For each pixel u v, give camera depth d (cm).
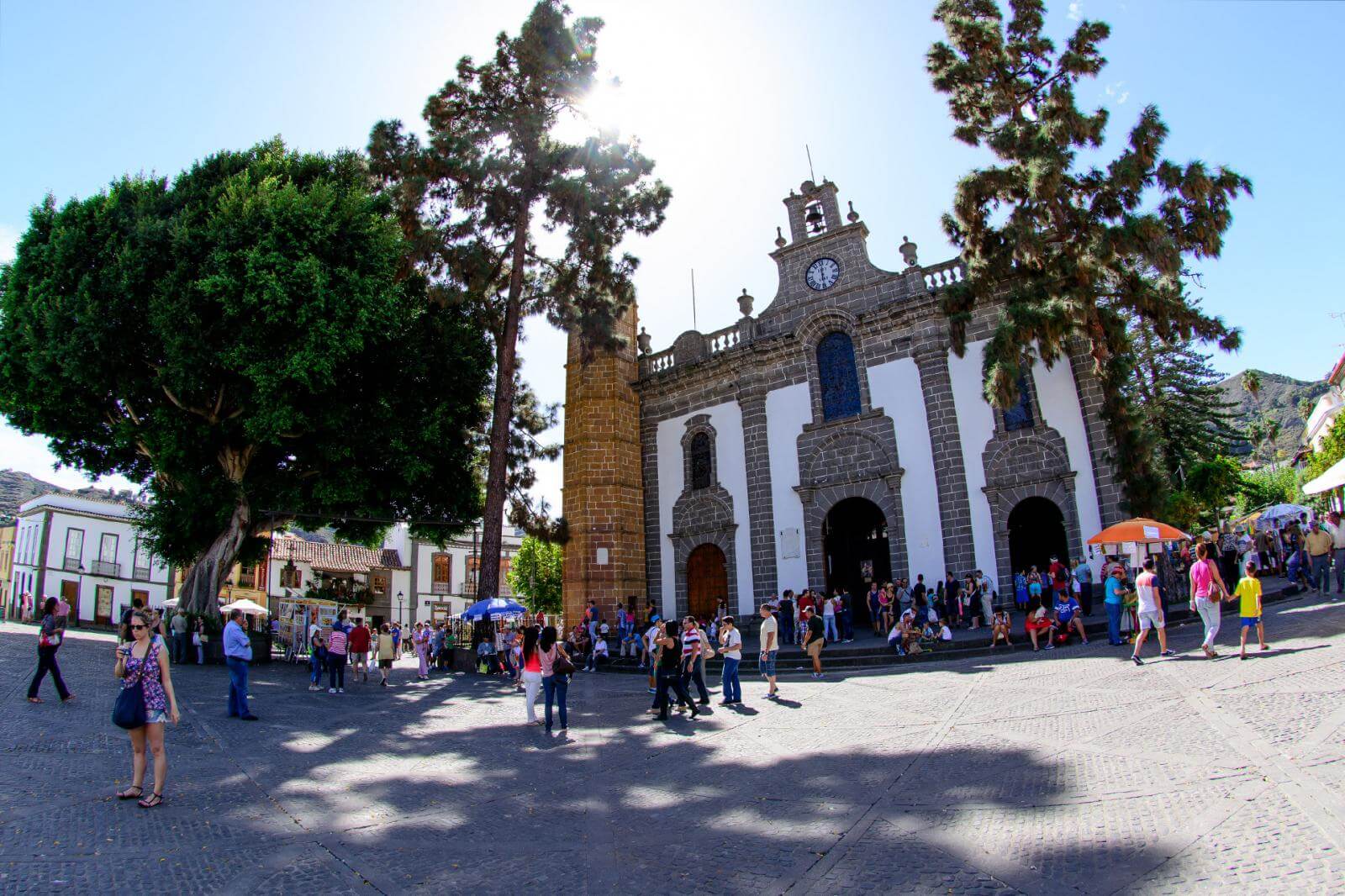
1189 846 578
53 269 2188
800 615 2412
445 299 2534
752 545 2931
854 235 2931
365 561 5300
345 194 2442
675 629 1511
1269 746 784
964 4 2388
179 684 1833
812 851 648
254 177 2377
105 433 2481
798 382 2956
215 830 733
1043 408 2467
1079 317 2125
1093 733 945
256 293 2044
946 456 2575
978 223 2325
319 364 2083
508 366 2620
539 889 588
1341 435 3841
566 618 3116
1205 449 3922
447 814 795
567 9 2745
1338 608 1602
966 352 2625
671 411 3303
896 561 2625
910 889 553
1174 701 1042
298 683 2034
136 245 2139
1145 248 1994
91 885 588
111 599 4966
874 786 834
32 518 4994
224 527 2452
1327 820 586
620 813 796
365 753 1108
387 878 615
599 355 3294
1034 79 2394
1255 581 1259
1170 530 1836
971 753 927
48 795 828
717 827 732
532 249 2870
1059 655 1688
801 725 1240
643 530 3278
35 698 1389
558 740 1220
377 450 2425
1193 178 2047
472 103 2714
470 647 2648
